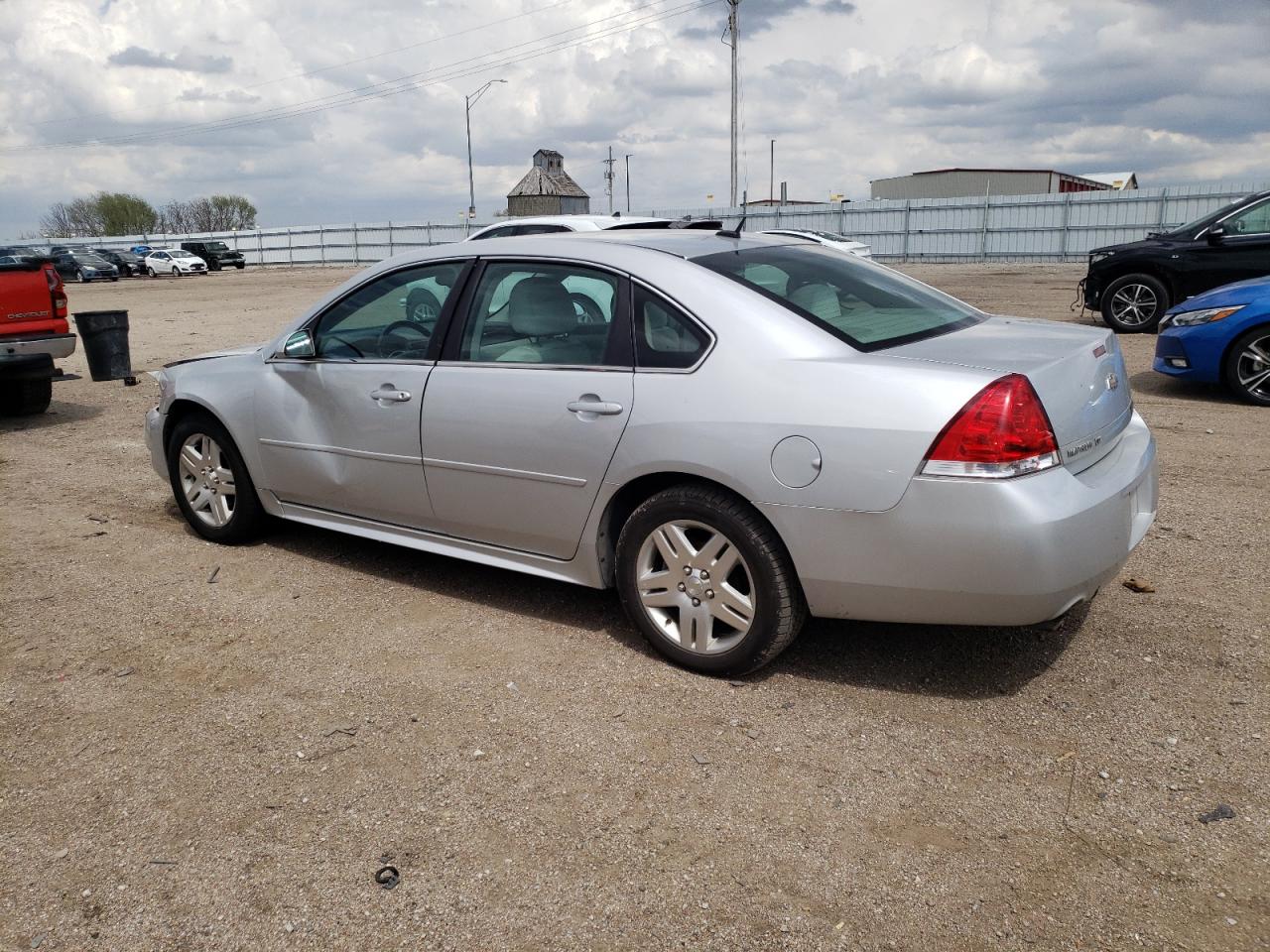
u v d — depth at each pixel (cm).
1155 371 884
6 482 660
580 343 368
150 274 4600
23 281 823
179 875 256
